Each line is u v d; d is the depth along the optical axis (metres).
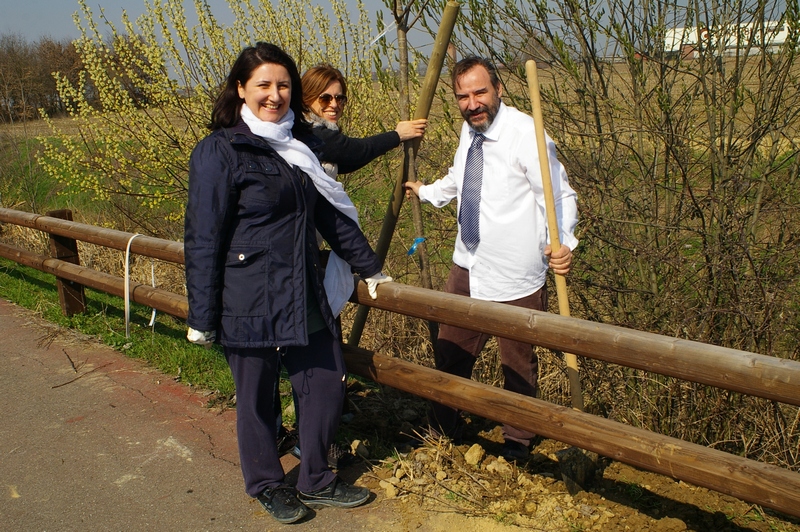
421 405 4.08
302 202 2.68
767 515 2.96
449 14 3.23
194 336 2.65
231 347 2.75
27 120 12.80
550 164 3.00
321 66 3.23
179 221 7.16
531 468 3.37
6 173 10.55
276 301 2.65
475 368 4.22
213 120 2.74
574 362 3.03
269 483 2.95
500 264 3.16
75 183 7.02
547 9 3.77
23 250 6.05
